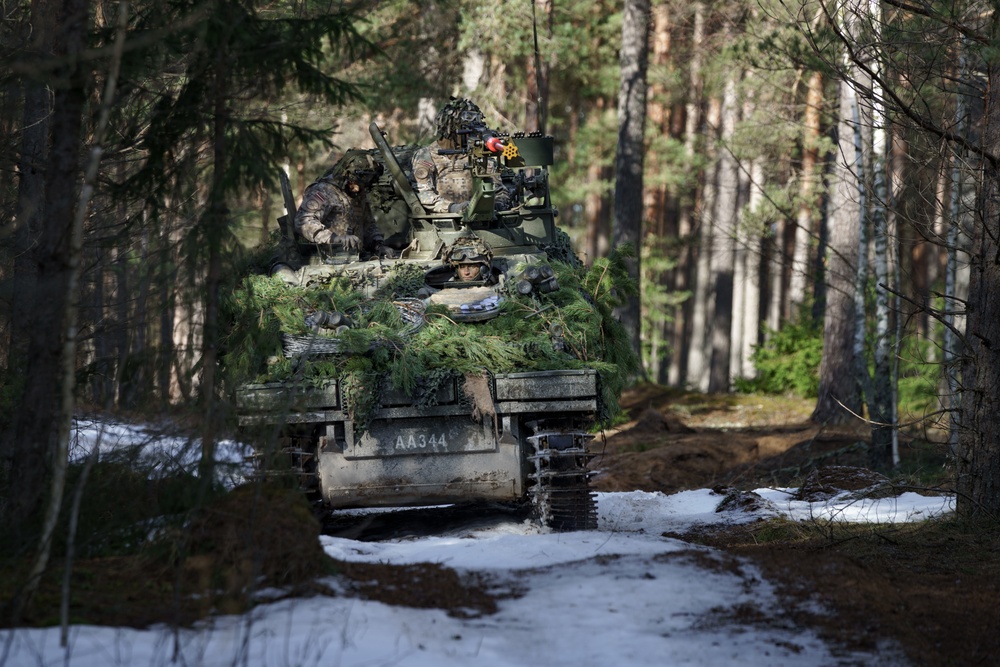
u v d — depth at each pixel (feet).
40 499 36.45
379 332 45.52
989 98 49.88
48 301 36.04
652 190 193.77
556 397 44.27
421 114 119.44
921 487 53.57
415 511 55.67
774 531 45.62
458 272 51.16
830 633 28.50
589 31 178.29
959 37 49.73
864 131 79.51
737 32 90.33
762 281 216.13
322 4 42.91
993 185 48.73
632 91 132.26
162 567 32.37
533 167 60.95
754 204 159.33
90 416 45.01
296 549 31.78
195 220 40.47
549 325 47.73
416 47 105.60
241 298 47.32
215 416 37.01
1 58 39.19
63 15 36.70
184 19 37.78
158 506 36.01
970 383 48.93
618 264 54.85
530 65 146.41
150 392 39.14
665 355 204.64
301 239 54.13
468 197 56.95
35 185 50.88
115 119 43.91
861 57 61.77
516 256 53.62
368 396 44.42
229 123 40.24
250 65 39.29
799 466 79.61
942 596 34.35
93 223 49.39
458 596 31.60
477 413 44.14
